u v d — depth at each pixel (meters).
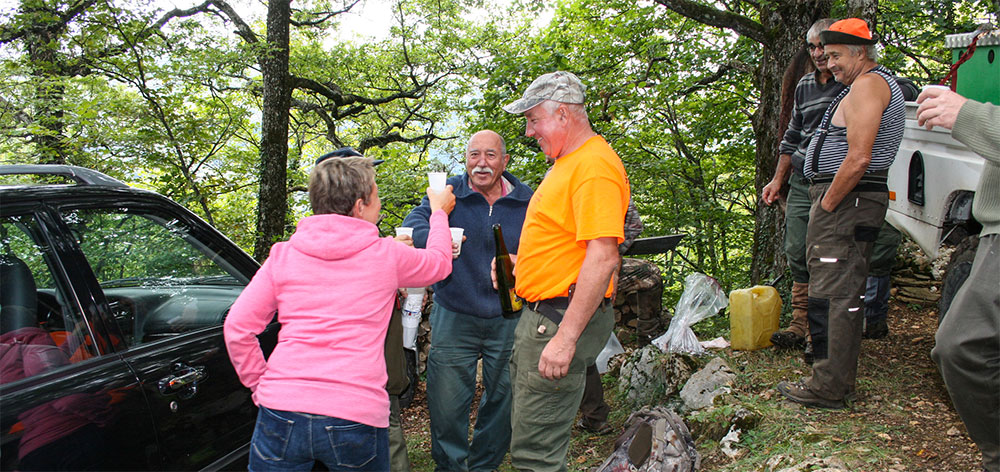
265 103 10.54
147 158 8.59
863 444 2.66
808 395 3.08
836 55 2.87
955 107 1.88
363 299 1.94
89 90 7.88
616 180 2.09
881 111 2.69
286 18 10.53
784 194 3.90
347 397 1.85
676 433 2.76
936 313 4.37
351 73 15.59
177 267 2.44
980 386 1.97
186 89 9.09
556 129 2.19
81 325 1.98
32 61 7.68
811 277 3.05
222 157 11.34
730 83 9.09
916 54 7.48
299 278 1.93
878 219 2.87
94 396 1.89
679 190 10.30
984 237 1.98
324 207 2.02
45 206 2.04
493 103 7.75
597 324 2.26
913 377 3.33
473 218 3.04
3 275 1.87
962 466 2.44
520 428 2.30
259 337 2.63
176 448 2.12
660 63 8.74
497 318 3.03
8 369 1.76
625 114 7.80
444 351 3.04
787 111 4.02
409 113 15.52
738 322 3.87
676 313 4.16
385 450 2.00
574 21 9.94
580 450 3.51
